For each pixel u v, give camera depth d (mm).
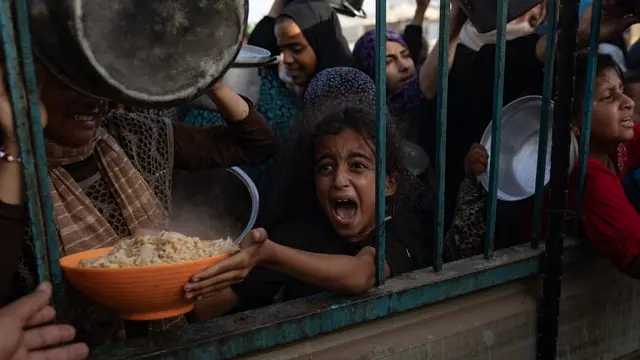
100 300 850
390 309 1255
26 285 1003
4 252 841
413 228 1589
